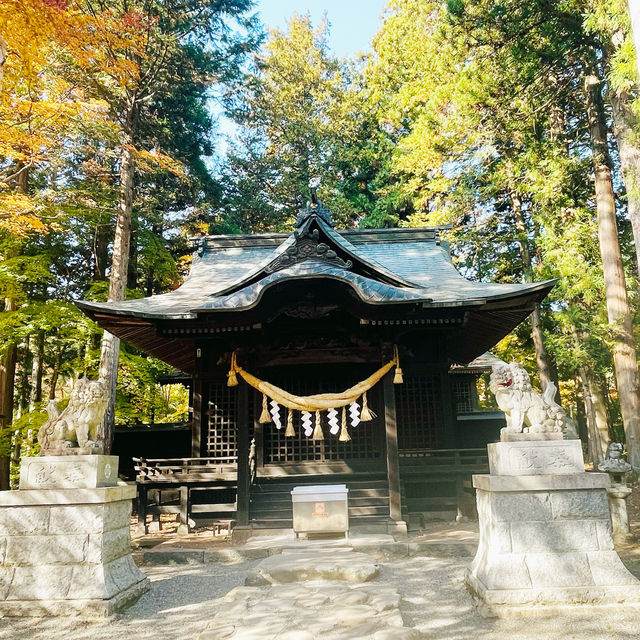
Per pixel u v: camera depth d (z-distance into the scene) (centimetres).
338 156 3030
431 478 1131
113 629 531
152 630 527
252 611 530
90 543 589
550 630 474
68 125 1301
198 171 2369
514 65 1461
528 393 607
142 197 2033
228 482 1126
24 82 1117
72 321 1498
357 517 984
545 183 1534
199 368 1271
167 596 650
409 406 1212
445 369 1212
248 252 1539
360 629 468
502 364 627
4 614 561
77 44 1096
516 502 562
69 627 536
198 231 2447
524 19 1337
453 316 1039
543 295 1033
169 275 1972
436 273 1280
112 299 1461
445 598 587
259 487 1093
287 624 485
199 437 1235
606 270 1425
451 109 1762
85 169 1731
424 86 2009
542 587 527
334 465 1116
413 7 2331
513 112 1556
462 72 1515
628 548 796
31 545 591
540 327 1848
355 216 2988
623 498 869
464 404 2048
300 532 871
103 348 1431
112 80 1591
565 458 578
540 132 1650
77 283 2047
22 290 1562
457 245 2002
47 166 1658
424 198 2025
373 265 1071
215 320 1018
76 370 1709
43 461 618
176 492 1377
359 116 3175
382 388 1155
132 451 1698
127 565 654
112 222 1886
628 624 478
